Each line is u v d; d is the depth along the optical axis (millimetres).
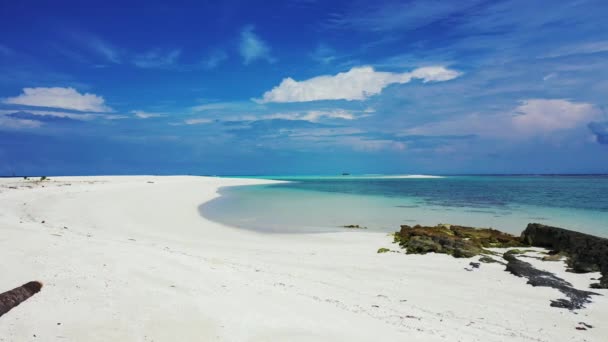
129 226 24219
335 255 18156
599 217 31984
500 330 9656
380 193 64625
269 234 24656
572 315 10984
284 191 70375
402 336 7973
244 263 15320
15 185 49188
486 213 36000
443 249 18500
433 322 9719
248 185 94625
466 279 14312
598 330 10000
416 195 59625
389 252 18875
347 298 11352
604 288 13305
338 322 8422
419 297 12281
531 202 46219
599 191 66875
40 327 6906
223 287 10250
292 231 25938
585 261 15797
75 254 11477
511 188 79562
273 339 7168
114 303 8180
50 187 46781
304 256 17750
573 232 18500
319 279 13734
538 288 13250
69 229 19344
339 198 53375
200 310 8258
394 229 27266
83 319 7340
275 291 10641
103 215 27719
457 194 61438
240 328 7566
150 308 8094
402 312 10461
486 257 17125
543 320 10594
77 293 8516
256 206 41688
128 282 9578
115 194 44281
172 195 49750
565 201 46938
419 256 17922
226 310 8430
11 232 13766
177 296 8969
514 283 13836
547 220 30781
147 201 40062
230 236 23297
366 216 33906
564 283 13773
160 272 10766
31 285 8344
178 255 13836
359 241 22188
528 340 9031
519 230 27266
